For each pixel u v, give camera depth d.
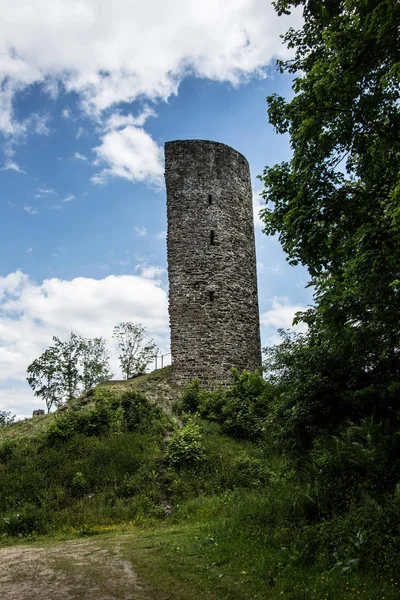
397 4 5.68
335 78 7.34
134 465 15.34
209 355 25.00
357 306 7.89
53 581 6.64
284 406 10.06
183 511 12.52
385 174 8.05
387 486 7.88
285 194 9.50
